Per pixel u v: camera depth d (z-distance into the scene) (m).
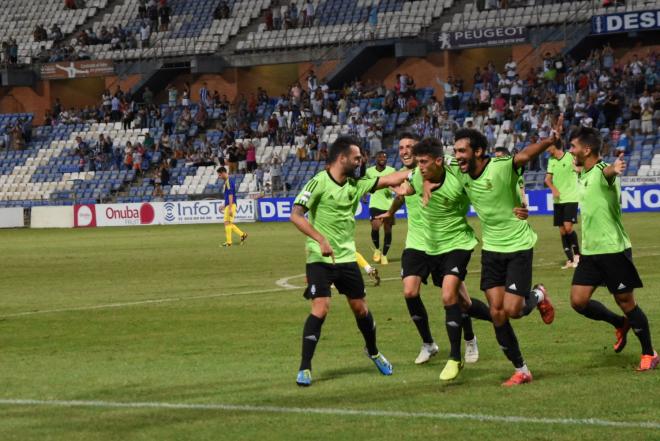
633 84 69.94
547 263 33.72
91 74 90.88
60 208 76.62
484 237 15.30
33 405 14.15
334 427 12.43
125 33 92.50
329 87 83.00
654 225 49.56
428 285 27.83
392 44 80.44
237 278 32.44
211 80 89.25
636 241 40.97
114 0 97.19
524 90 72.88
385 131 76.12
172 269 36.59
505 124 70.94
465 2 81.62
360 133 75.75
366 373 15.98
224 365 17.02
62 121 89.88
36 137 89.56
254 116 83.19
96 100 95.69
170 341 19.95
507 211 15.09
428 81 80.88
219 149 79.94
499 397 13.91
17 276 35.84
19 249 50.81
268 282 30.86
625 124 67.75
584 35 74.19
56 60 92.94
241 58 86.94
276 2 89.62
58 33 95.69
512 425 12.25
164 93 91.81
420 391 14.47
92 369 16.98
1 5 101.25
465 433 11.95
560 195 31.78
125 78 91.06
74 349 19.28
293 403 13.85
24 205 84.25
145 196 77.31
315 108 79.50
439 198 15.93
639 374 15.27
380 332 20.22
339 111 78.50
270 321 22.33
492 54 80.44
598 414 12.67
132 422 12.98
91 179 82.94
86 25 96.50
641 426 11.98
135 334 21.06
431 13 81.75
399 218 68.31
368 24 83.38
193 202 72.69
